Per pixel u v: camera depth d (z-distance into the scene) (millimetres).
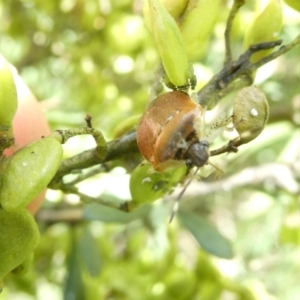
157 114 65
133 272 136
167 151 63
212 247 125
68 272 137
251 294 133
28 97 104
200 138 63
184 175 80
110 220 123
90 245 133
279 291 266
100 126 176
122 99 181
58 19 185
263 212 185
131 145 79
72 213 143
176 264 135
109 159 80
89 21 177
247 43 86
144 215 126
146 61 179
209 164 68
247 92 68
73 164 80
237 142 69
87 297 133
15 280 142
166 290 130
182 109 64
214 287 132
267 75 156
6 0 186
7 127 68
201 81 125
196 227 128
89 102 186
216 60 186
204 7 79
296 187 146
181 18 80
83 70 186
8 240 67
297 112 159
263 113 68
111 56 182
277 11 83
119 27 176
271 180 151
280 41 82
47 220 142
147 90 179
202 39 81
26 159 61
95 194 126
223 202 330
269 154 195
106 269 138
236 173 151
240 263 189
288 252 247
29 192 60
